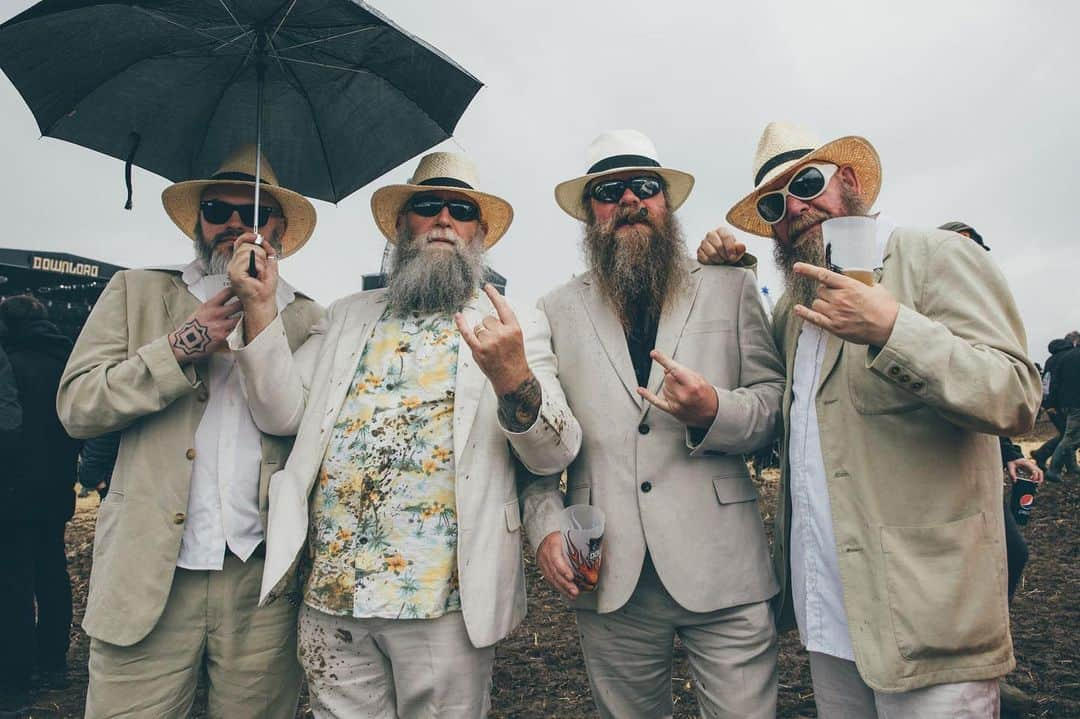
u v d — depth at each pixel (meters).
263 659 2.35
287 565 2.16
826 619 2.10
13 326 4.03
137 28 2.36
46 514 4.00
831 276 1.82
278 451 2.44
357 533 2.19
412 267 2.44
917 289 2.02
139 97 2.54
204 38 2.43
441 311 2.46
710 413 2.27
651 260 2.55
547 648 4.66
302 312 2.71
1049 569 6.00
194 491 2.32
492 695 3.98
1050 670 3.96
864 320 1.80
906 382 1.81
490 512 2.21
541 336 2.51
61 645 4.23
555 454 2.21
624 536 2.41
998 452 2.04
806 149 2.50
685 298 2.59
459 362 2.31
